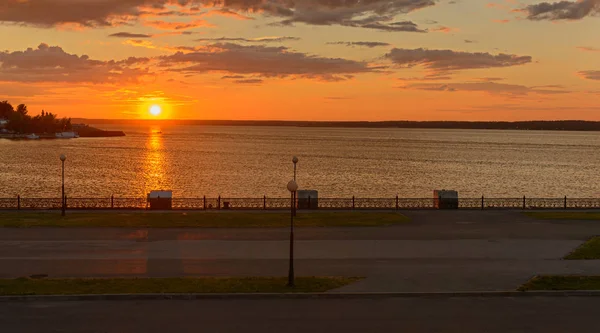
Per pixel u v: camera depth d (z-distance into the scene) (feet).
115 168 378.94
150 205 146.41
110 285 74.84
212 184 291.79
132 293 71.31
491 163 464.65
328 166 413.39
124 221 124.88
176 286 74.74
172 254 95.30
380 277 81.56
